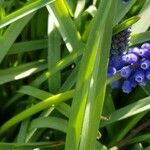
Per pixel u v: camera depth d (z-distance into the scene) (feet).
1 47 0.75
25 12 0.67
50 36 0.78
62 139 0.82
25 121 0.78
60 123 0.73
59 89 0.77
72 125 0.62
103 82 0.59
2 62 0.87
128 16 0.84
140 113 0.76
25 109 0.82
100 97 0.59
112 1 0.57
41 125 0.75
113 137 0.80
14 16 0.68
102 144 0.77
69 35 0.74
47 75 0.76
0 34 0.76
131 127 0.78
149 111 0.83
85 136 0.61
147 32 0.77
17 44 0.80
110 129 0.80
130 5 0.78
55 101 0.72
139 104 0.74
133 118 0.78
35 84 0.79
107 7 0.58
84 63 0.60
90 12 0.78
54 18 0.74
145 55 0.65
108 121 0.74
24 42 0.81
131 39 0.76
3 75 0.77
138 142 0.79
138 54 0.65
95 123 0.60
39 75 0.83
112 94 0.83
